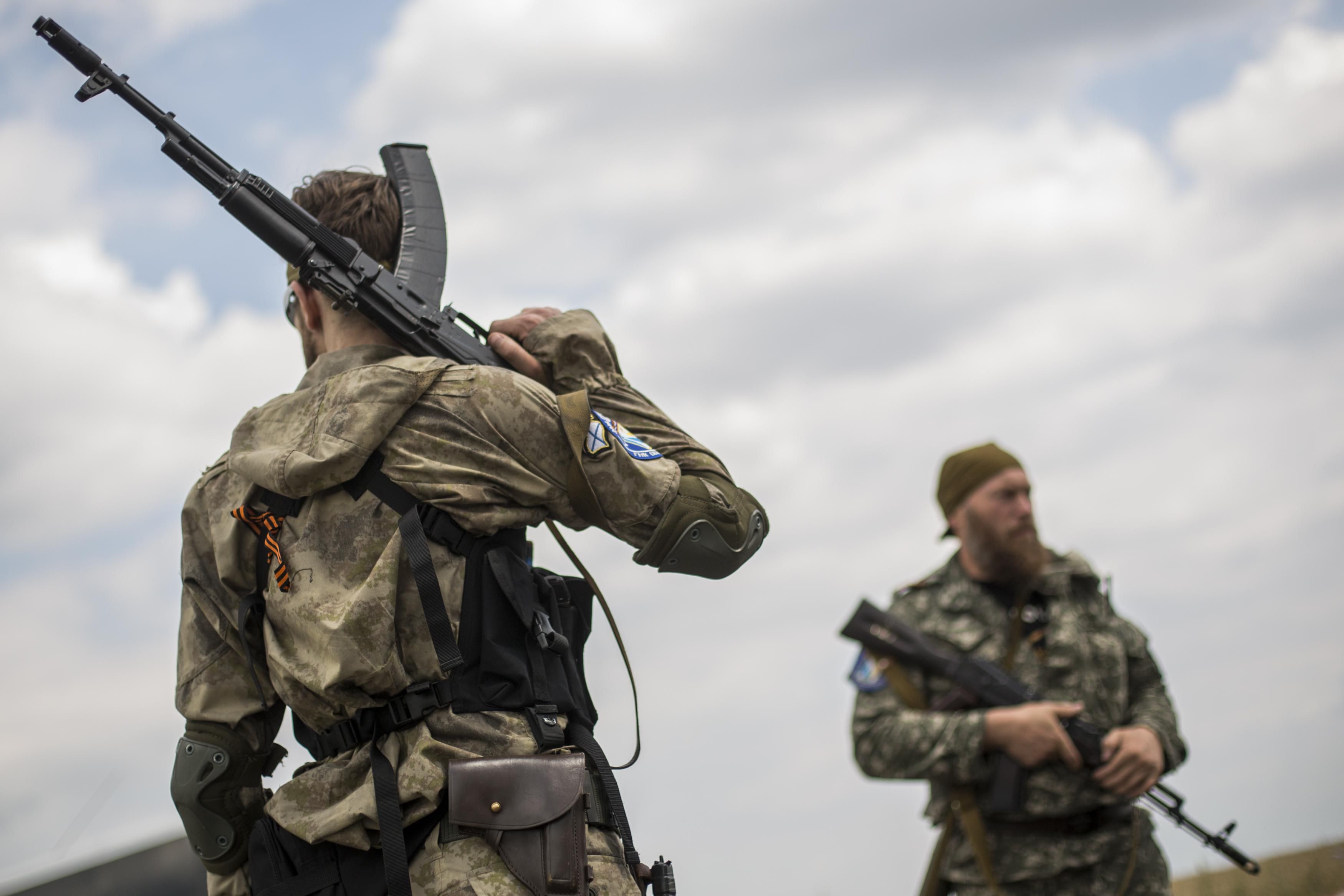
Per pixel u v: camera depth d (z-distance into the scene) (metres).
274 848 1.92
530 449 1.96
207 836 2.08
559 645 1.93
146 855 3.17
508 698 1.87
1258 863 4.73
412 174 2.27
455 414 1.94
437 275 2.18
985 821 4.04
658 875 1.89
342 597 1.87
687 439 2.15
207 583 2.06
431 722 1.84
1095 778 3.90
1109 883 3.93
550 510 1.99
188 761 2.06
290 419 2.01
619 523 1.99
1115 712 4.20
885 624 4.36
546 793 1.75
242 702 2.07
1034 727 3.91
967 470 4.41
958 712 4.25
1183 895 5.46
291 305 2.29
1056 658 4.21
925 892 4.16
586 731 1.94
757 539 2.17
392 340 2.14
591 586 2.10
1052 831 3.96
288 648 1.92
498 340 2.16
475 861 1.76
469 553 1.91
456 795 1.75
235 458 2.00
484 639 1.88
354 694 1.84
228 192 2.04
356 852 1.86
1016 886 3.97
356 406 1.92
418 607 1.87
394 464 1.91
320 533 1.92
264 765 2.11
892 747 4.11
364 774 1.86
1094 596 4.40
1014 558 4.31
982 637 4.30
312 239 2.07
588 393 2.12
